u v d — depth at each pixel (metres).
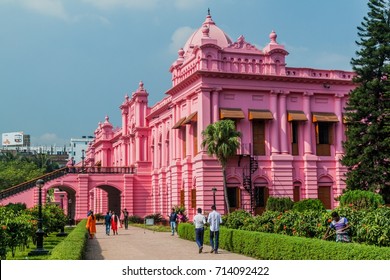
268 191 40.44
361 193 29.11
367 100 37.78
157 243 28.17
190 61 42.62
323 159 42.53
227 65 40.50
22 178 85.44
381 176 37.06
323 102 43.28
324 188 42.47
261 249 18.94
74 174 55.38
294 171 41.62
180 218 38.16
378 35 38.03
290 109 42.19
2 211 21.25
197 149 40.94
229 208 36.62
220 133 35.94
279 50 41.53
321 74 43.03
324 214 19.14
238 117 39.62
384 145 37.09
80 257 16.31
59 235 35.47
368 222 16.33
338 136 43.00
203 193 38.78
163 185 51.59
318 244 15.24
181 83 42.62
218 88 39.81
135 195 57.06
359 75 39.28
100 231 41.56
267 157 40.88
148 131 59.94
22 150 195.50
